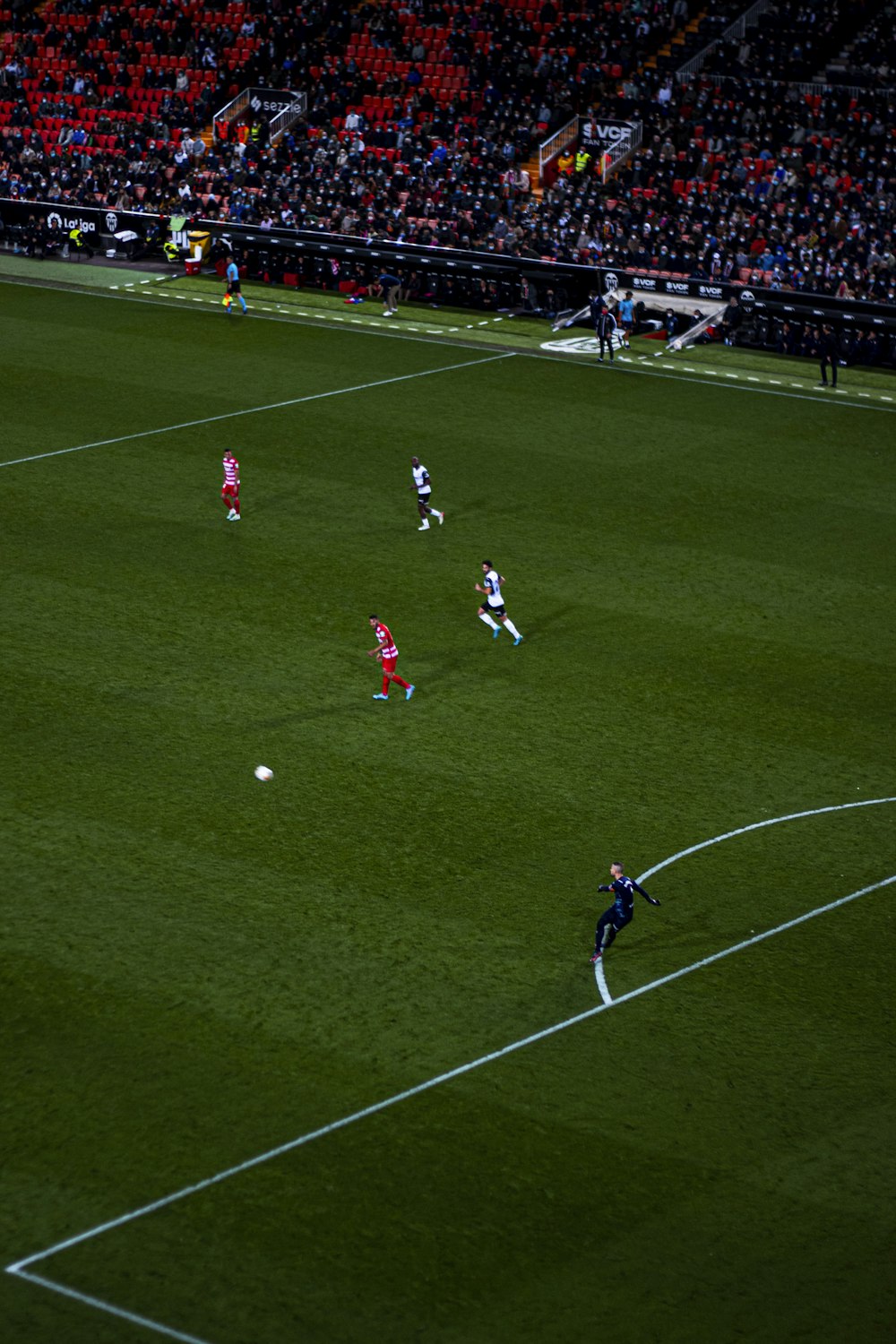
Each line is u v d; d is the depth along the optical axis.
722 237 60.81
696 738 30.75
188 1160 19.86
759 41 69.88
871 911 25.56
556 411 50.91
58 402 49.78
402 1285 18.11
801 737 30.86
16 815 27.20
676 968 24.09
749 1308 17.94
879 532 41.34
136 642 33.78
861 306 56.19
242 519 40.84
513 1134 20.53
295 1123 20.56
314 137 71.19
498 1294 18.02
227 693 31.83
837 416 51.22
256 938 24.25
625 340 58.38
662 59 71.12
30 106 77.62
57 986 22.94
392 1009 22.83
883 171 62.16
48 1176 19.52
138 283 65.44
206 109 74.19
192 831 27.00
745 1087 21.56
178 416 48.94
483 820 27.78
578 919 25.14
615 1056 22.09
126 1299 17.80
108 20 78.94
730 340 59.16
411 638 34.62
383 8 75.25
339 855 26.53
